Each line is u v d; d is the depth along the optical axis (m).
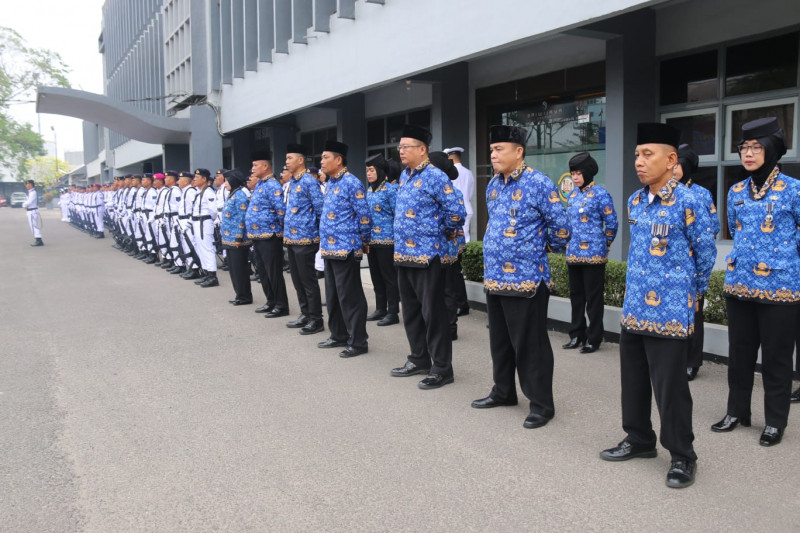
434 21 9.45
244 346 7.06
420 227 5.45
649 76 8.39
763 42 7.43
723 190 7.95
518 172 4.58
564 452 4.21
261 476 3.97
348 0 11.46
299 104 13.91
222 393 5.50
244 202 9.26
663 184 3.74
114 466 4.14
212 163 19.36
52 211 52.81
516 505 3.55
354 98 14.53
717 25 7.78
